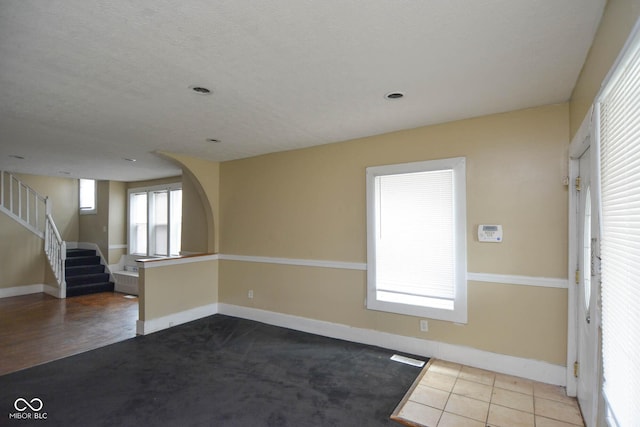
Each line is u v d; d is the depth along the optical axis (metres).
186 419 2.34
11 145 4.07
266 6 1.53
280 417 2.36
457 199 3.15
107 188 7.41
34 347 3.69
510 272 2.93
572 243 2.62
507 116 2.96
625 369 1.30
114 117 3.05
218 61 2.05
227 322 4.53
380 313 3.60
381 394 2.64
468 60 2.04
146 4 1.51
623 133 1.31
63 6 1.51
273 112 2.94
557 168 2.76
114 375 3.00
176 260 4.46
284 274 4.33
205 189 4.88
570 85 2.40
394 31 1.74
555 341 2.75
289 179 4.32
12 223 6.27
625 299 1.31
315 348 3.58
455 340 3.17
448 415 2.35
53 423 2.29
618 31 1.36
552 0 1.50
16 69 2.14
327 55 1.98
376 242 3.62
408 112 2.95
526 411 2.38
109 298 6.20
